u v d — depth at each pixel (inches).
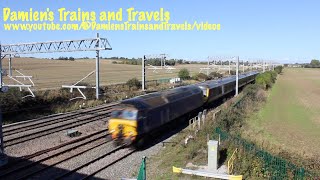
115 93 2069.4
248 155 690.2
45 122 1178.6
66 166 706.2
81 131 1045.2
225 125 1032.2
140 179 567.2
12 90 1423.5
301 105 1914.4
